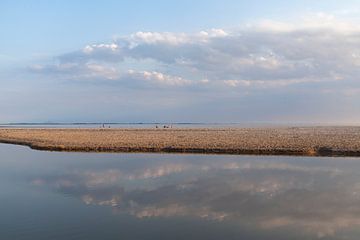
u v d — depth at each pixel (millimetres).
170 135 77812
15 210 20141
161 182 27969
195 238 15672
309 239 15641
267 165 36000
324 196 23078
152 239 15531
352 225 17469
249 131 105250
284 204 21250
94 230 16734
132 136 74000
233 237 15828
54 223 17719
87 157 43219
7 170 34000
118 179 29281
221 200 22234
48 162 39125
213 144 51938
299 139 61250
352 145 48812
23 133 96375
